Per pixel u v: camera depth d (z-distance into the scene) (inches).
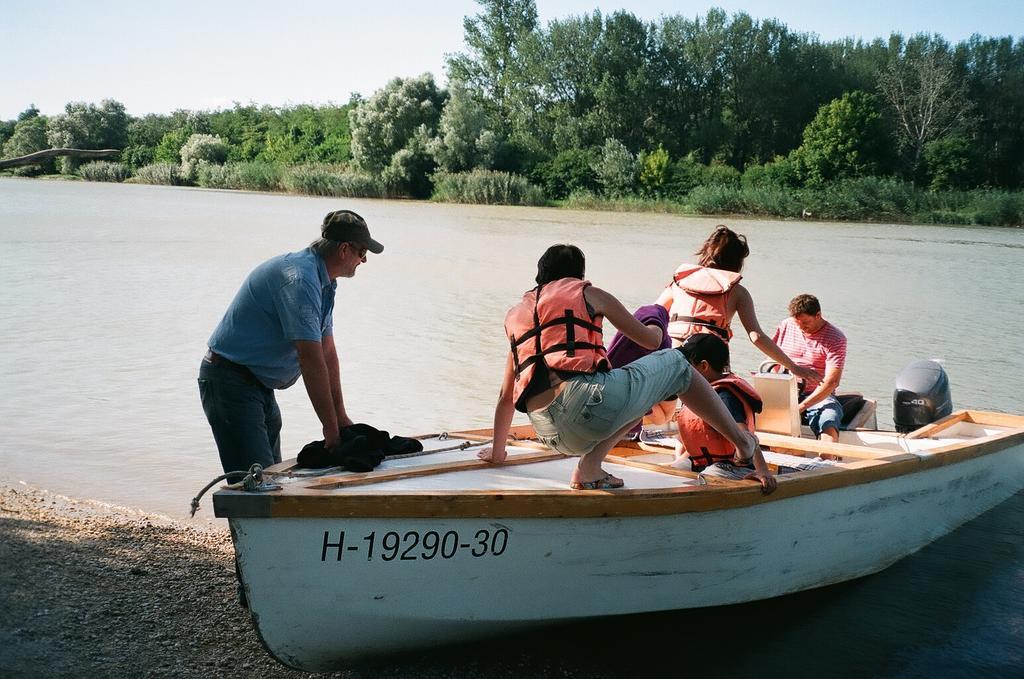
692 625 180.5
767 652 170.9
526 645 169.2
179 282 619.5
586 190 2113.7
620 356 197.2
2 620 159.2
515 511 148.6
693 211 1866.4
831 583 197.9
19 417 300.8
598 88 2655.0
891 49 2903.5
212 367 168.9
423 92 2470.5
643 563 163.5
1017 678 164.9
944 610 190.2
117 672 147.3
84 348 407.8
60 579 179.3
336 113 3026.6
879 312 592.4
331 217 170.9
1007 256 1039.0
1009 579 205.6
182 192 2217.0
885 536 207.3
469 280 674.2
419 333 466.9
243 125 3191.4
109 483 244.1
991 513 247.3
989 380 403.2
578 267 154.2
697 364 182.4
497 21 2861.7
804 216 1809.8
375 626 148.2
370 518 141.1
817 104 2760.8
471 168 2271.2
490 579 152.2
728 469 177.5
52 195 1900.8
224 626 166.1
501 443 171.9
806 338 245.1
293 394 342.0
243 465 169.3
